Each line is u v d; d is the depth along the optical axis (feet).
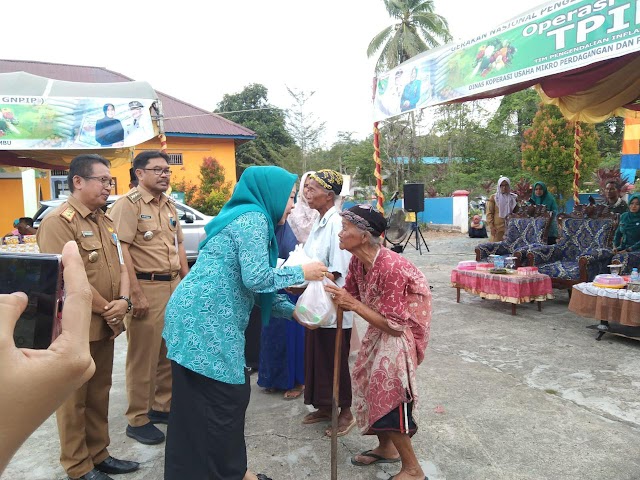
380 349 7.19
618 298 13.79
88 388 7.97
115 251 8.16
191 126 57.47
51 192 47.80
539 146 43.09
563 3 13.99
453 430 9.26
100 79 56.90
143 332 9.18
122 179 50.49
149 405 9.53
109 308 7.78
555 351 13.65
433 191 63.00
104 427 8.20
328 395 9.39
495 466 8.02
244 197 6.53
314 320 7.50
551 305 19.34
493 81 16.71
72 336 1.68
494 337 15.20
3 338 1.47
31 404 1.49
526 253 20.38
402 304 6.75
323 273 6.78
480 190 64.80
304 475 8.00
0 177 42.55
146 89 21.65
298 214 12.21
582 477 7.64
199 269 6.27
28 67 54.34
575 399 10.49
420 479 7.36
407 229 38.47
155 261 9.32
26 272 1.86
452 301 20.54
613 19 12.62
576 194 28.25
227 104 84.53
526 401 10.44
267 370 11.23
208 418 6.15
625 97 20.79
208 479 6.20
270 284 6.12
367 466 8.24
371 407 7.20
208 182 56.85
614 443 8.61
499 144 70.03
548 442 8.72
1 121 18.89
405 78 21.43
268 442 9.15
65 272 1.83
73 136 19.84
